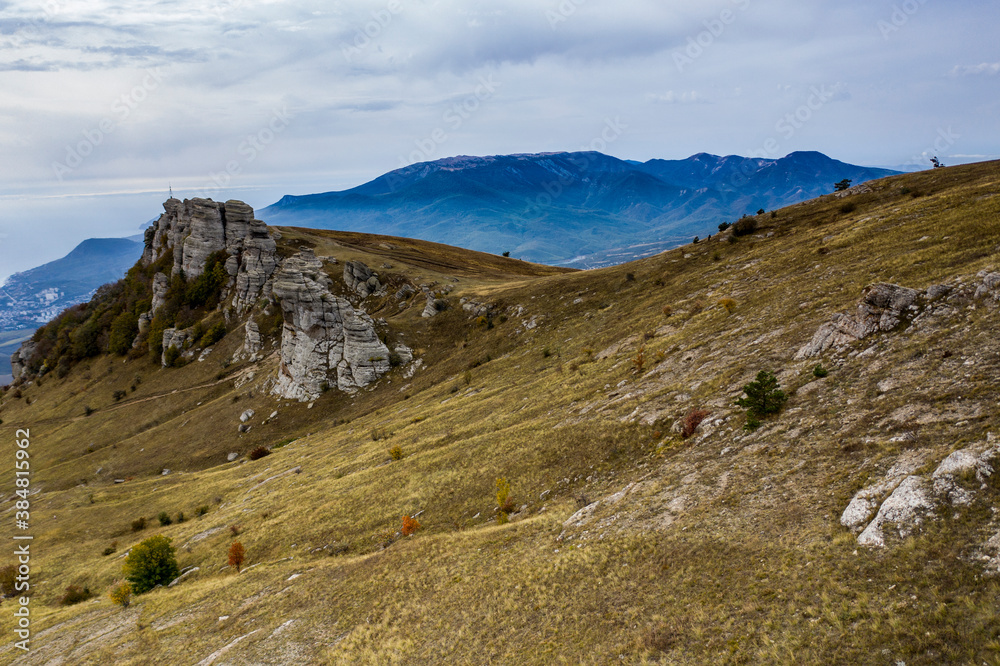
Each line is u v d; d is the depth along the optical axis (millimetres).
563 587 21844
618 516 25547
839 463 20781
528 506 33531
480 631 21328
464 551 29250
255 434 91688
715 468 25594
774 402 27438
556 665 17562
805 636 14242
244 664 24422
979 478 15531
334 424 86688
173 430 100812
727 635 15516
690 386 37594
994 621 11812
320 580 32062
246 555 42594
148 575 43219
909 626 12945
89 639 33969
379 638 23391
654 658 15898
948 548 14281
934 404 20578
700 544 20172
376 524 39688
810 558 16781
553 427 43188
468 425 55219
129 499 73812
